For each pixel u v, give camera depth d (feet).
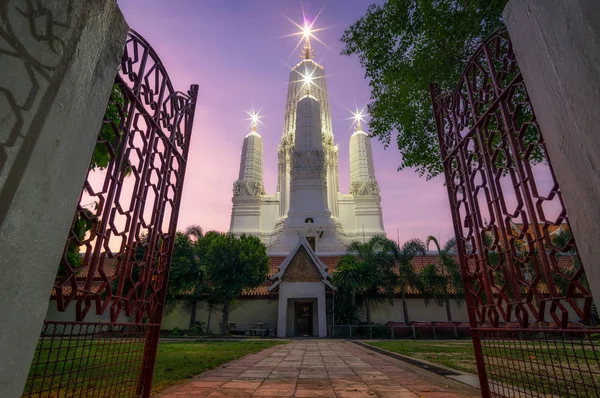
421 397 14.37
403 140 31.50
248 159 199.00
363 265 81.30
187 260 79.41
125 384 10.06
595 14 5.92
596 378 16.70
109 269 52.34
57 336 7.26
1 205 4.95
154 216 11.46
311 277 85.71
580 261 6.64
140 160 10.59
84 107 6.93
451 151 13.91
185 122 14.58
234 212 187.42
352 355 34.65
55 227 6.16
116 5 8.34
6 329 5.10
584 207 6.39
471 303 12.60
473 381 18.12
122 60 9.59
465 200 12.85
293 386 17.06
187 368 22.86
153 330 11.66
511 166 9.96
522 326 9.39
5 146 5.04
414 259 102.32
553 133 7.27
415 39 27.99
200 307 90.58
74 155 6.64
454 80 25.29
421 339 74.74
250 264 80.89
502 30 10.35
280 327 82.02
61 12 6.28
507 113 9.84
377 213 183.93
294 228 135.54
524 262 9.31
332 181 183.32
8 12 5.25
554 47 7.05
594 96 5.97
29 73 5.52
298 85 203.82
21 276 5.37
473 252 12.35
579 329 7.36
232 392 15.37
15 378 5.27
